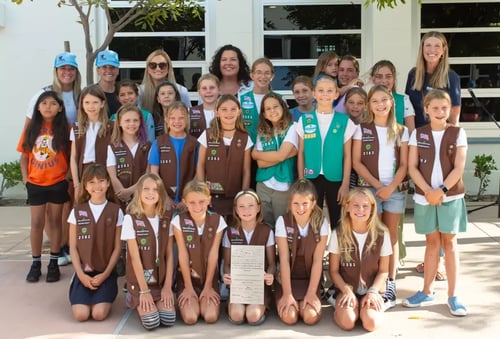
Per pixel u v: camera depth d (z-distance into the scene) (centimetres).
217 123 450
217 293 416
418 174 424
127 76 850
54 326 399
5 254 567
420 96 486
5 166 805
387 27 800
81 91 502
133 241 406
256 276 403
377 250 407
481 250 559
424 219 423
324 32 847
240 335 382
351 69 535
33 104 500
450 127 422
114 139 471
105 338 379
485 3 848
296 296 409
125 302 446
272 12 845
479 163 812
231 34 816
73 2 560
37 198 487
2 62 817
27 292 465
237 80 536
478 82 860
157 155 461
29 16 812
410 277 491
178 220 414
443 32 853
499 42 854
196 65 849
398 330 386
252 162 480
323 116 445
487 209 749
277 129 446
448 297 422
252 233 419
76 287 417
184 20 841
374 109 436
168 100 495
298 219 411
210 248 413
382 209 451
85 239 420
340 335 381
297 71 852
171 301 405
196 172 460
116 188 462
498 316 406
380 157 438
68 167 502
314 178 448
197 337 379
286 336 380
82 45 816
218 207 456
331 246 413
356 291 411
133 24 840
